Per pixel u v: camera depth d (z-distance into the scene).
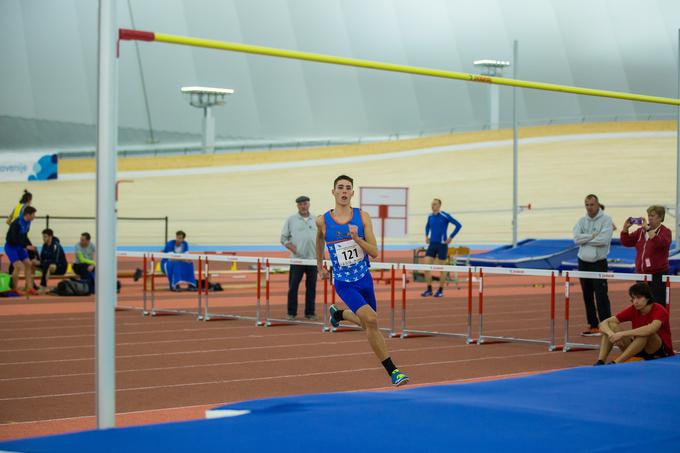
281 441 5.57
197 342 14.59
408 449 5.42
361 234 9.88
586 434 5.93
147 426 6.05
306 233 17.61
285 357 12.99
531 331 16.56
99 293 6.67
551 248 34.06
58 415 8.95
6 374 11.44
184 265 26.05
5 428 8.33
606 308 15.34
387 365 9.52
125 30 7.52
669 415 6.65
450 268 14.86
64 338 15.12
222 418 6.37
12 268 25.12
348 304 9.70
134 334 15.61
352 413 6.53
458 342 14.84
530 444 5.61
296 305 17.84
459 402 7.01
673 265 29.41
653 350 11.21
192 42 7.99
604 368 9.07
